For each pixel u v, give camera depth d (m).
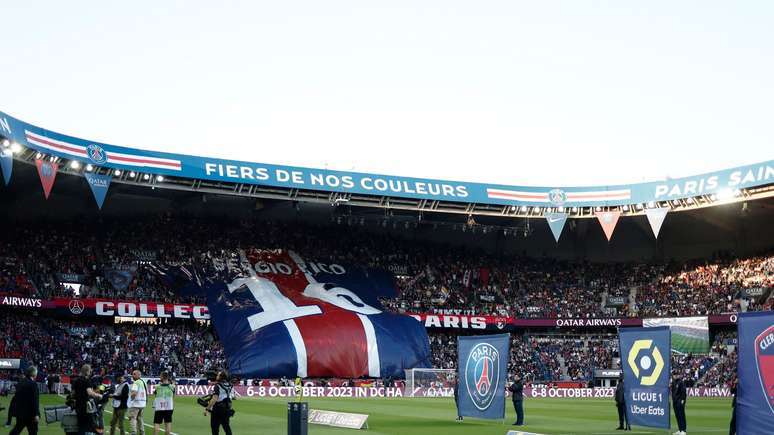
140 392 26.38
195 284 78.25
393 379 75.94
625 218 97.25
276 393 69.44
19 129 58.88
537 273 96.38
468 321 84.88
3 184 73.94
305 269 85.88
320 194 81.19
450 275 93.31
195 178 72.94
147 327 76.12
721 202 81.25
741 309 82.75
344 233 93.94
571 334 90.38
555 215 86.00
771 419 18.83
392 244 95.25
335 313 78.62
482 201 84.06
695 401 65.75
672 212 92.56
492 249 100.00
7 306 70.38
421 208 84.94
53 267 74.38
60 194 80.00
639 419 27.41
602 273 96.38
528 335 89.94
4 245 74.19
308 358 72.69
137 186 79.88
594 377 80.88
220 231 86.81
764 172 76.25
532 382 80.00
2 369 59.97
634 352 27.77
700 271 91.12
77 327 72.44
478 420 39.44
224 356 73.88
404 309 85.31
